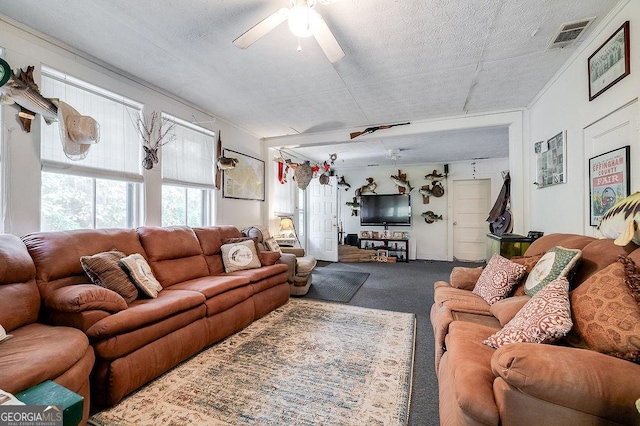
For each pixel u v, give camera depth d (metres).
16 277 1.62
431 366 2.08
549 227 2.87
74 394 1.01
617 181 1.81
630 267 1.14
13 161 1.95
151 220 2.94
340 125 4.27
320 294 3.94
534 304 1.28
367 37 2.09
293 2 1.63
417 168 7.32
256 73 2.67
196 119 3.51
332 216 6.86
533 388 0.86
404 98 3.24
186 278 2.69
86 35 2.11
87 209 2.50
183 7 1.80
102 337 1.58
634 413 0.79
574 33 2.04
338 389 1.77
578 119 2.28
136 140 2.83
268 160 4.99
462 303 1.97
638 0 1.63
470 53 2.31
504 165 6.55
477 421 0.96
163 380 1.85
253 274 2.94
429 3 1.74
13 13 1.87
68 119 2.04
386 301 3.62
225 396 1.70
